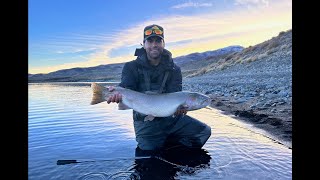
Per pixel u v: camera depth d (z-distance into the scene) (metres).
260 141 1.63
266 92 3.27
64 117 2.70
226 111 2.73
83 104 3.88
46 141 1.75
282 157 1.35
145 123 1.59
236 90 4.08
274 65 6.33
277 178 1.13
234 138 1.72
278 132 1.75
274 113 2.25
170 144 1.67
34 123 2.39
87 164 1.32
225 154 1.44
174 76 1.69
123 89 1.37
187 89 5.44
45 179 1.16
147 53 1.65
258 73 5.84
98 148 1.60
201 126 1.63
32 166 1.29
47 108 3.47
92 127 2.17
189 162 1.34
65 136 1.88
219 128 2.01
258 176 1.16
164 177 1.17
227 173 1.20
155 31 1.61
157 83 1.66
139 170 1.25
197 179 1.15
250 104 2.86
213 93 4.34
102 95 1.38
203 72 11.17
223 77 7.14
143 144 1.57
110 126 2.20
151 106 1.38
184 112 1.41
